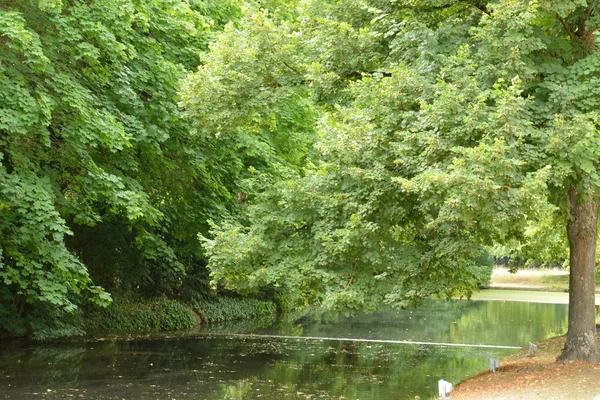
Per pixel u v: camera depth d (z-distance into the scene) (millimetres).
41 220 15414
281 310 40000
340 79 16594
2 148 16641
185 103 17344
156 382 16719
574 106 13102
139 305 28984
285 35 17141
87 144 18672
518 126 12039
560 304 46781
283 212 16703
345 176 15484
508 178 11766
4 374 17109
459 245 15211
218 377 17703
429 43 14125
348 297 14984
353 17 16453
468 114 12406
